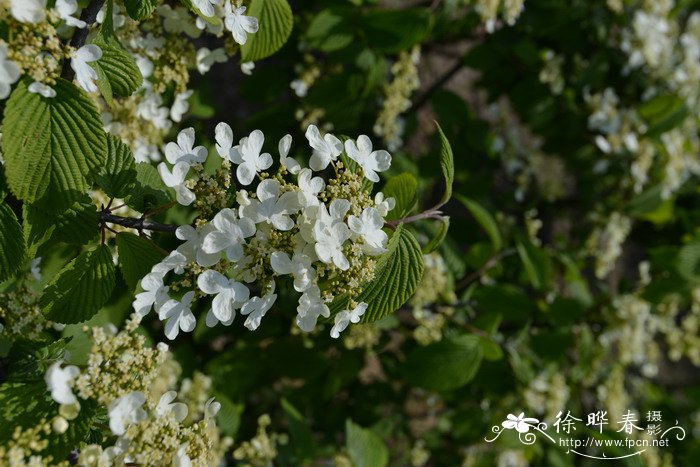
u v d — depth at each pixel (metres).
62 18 0.66
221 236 0.67
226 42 0.77
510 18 1.20
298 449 1.04
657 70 1.58
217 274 0.68
